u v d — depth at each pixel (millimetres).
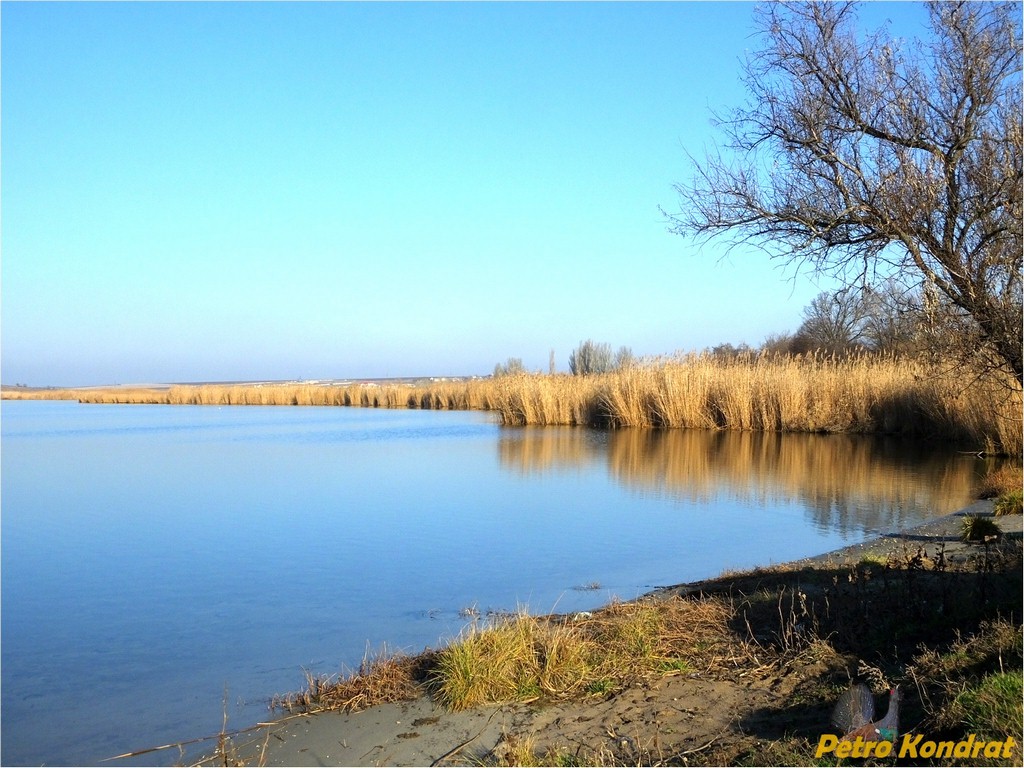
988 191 7547
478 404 56938
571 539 14164
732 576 10844
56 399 118188
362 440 33969
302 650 8711
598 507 17281
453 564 12523
